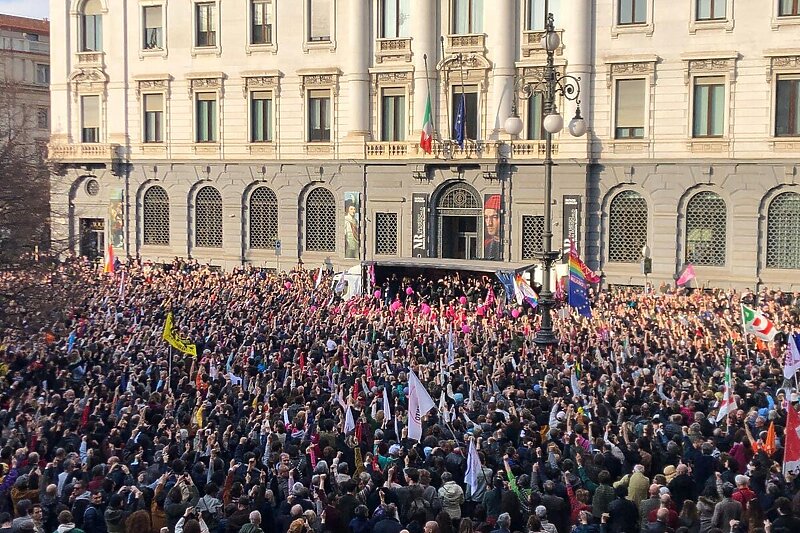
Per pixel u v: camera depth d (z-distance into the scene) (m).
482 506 17.56
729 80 49.94
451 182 55.97
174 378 28.41
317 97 59.25
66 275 34.75
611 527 17.25
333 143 58.66
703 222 51.28
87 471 18.92
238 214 61.50
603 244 53.16
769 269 49.81
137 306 41.78
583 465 19.53
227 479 18.33
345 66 58.22
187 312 40.44
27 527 15.48
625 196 52.78
